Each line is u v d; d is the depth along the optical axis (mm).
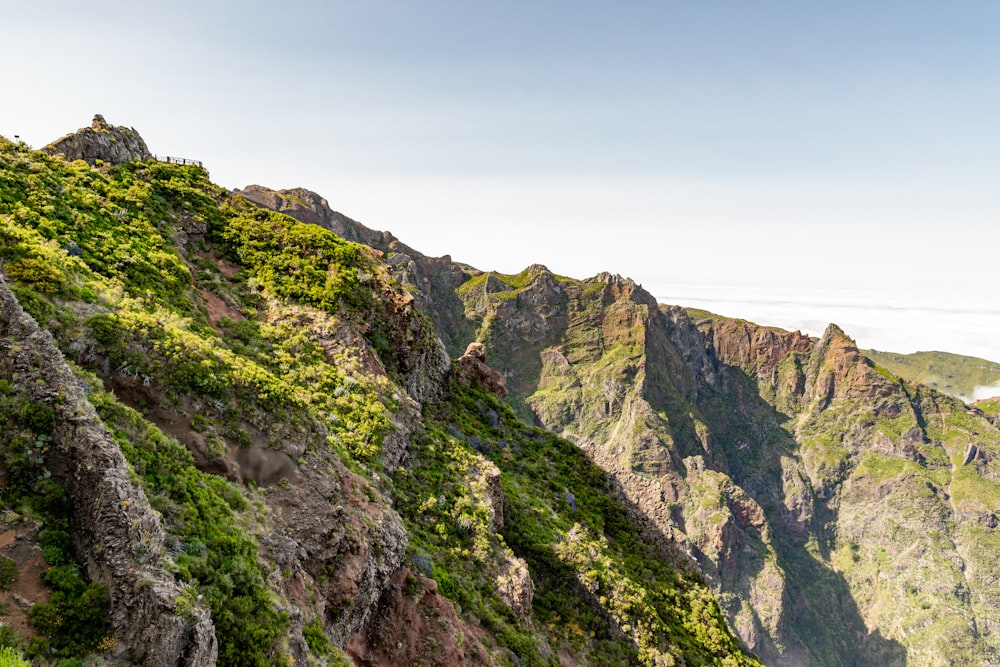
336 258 50375
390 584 25219
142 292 33406
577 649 36188
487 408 61500
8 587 12430
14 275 23875
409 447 40375
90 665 11820
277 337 40438
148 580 12891
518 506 45219
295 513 21516
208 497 18156
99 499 13898
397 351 49375
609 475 60938
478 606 30594
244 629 14852
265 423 22984
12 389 15141
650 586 47750
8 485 14148
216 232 48375
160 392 21234
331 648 18531
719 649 44781
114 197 42875
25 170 38062
